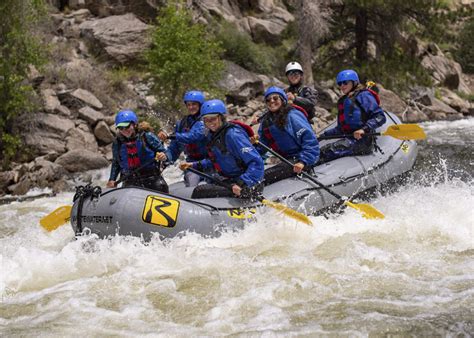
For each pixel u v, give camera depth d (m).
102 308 5.02
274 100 7.42
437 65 27.50
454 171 11.40
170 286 5.40
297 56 22.91
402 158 8.89
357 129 8.59
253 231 6.64
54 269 6.00
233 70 19.78
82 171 12.68
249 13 25.53
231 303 5.02
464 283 5.20
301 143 7.44
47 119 13.83
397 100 21.67
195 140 7.71
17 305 5.17
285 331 4.46
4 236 7.97
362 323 4.54
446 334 4.34
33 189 11.48
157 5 21.20
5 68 12.67
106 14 20.89
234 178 6.88
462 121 20.30
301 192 7.21
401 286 5.21
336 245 6.34
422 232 6.70
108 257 6.15
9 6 12.89
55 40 18.78
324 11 22.97
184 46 16.25
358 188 7.92
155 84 17.06
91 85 16.48
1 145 13.02
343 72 8.64
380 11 21.98
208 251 6.15
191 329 4.60
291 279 5.43
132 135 6.94
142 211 6.32
